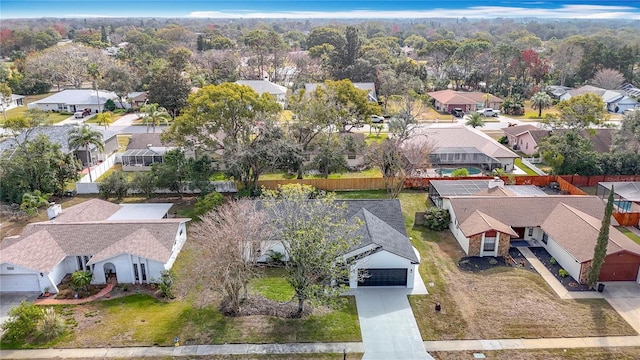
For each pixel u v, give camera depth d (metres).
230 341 27.98
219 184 51.81
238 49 152.88
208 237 30.80
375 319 30.23
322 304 28.77
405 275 33.78
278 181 51.75
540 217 40.38
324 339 28.25
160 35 187.38
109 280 34.72
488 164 59.28
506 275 35.44
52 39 170.12
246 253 31.91
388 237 35.03
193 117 50.44
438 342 28.06
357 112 63.06
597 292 33.09
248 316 30.45
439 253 38.88
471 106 95.06
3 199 47.41
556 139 55.41
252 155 47.84
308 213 31.14
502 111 96.50
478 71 117.25
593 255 33.28
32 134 60.97
